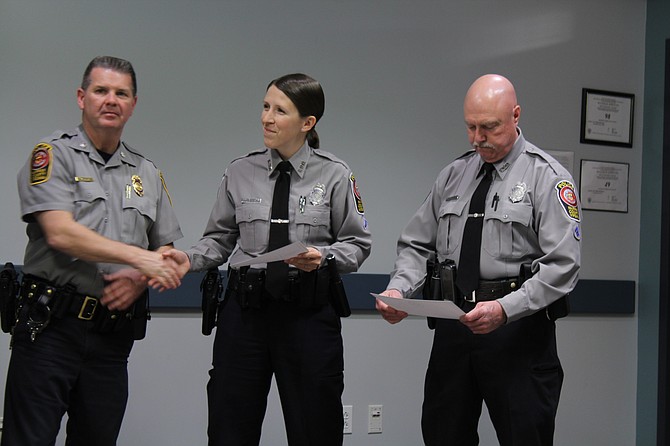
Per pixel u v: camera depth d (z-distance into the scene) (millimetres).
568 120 4156
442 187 2662
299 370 2467
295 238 2525
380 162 3865
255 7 3693
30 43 3391
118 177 2465
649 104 4242
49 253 2338
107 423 2420
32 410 2283
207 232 2697
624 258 4230
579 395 4152
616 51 4242
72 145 2391
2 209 3346
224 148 3639
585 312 4156
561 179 2414
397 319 2510
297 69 3748
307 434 2469
